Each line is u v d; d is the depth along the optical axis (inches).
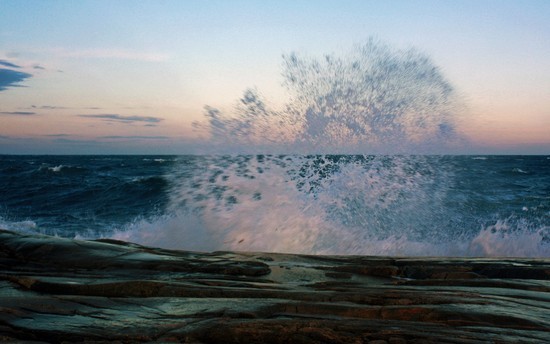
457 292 158.2
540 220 485.1
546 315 129.7
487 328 119.2
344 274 199.0
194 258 225.9
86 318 130.4
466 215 461.7
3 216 597.6
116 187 812.0
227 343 112.6
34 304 142.1
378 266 207.2
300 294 153.9
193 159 468.8
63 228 502.0
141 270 197.5
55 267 203.0
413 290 163.3
